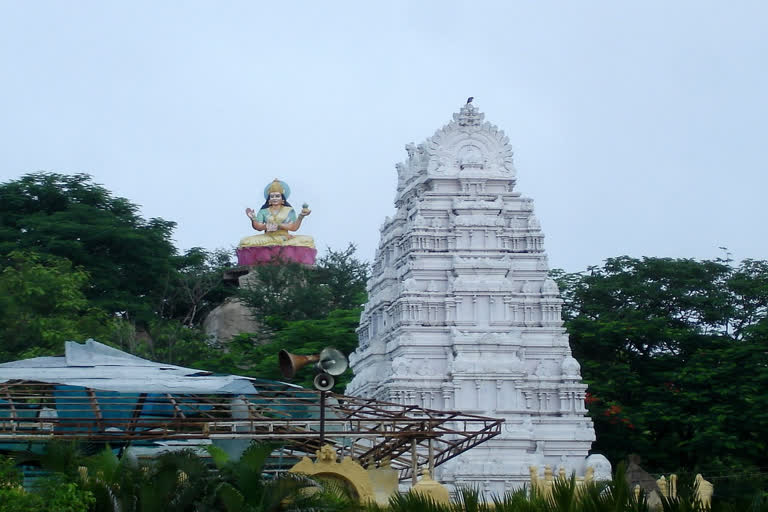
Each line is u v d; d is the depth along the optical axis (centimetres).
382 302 9981
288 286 14050
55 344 10319
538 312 9738
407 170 10525
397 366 9362
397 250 10175
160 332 12450
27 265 11294
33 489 4603
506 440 9212
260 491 4706
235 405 6250
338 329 11912
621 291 12138
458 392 9312
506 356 9469
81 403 5925
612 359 11644
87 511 4566
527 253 9869
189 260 14462
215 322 13962
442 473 8938
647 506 3744
